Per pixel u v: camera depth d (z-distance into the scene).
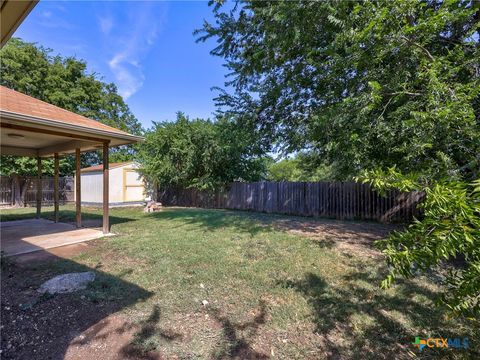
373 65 2.69
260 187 11.32
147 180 14.75
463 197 0.95
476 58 2.04
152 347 2.07
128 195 14.10
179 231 6.46
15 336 2.22
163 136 12.70
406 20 2.20
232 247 4.83
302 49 4.93
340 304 2.72
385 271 3.56
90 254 4.52
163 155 13.05
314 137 4.94
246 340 2.16
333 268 3.71
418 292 2.93
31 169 14.71
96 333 2.26
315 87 5.40
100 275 3.53
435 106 1.82
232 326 2.35
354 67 3.03
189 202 13.84
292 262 3.96
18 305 2.74
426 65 2.15
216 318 2.48
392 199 7.92
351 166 4.54
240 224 7.42
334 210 9.11
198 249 4.70
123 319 2.46
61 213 10.67
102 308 2.66
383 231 6.34
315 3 3.65
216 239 5.49
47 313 2.57
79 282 3.21
